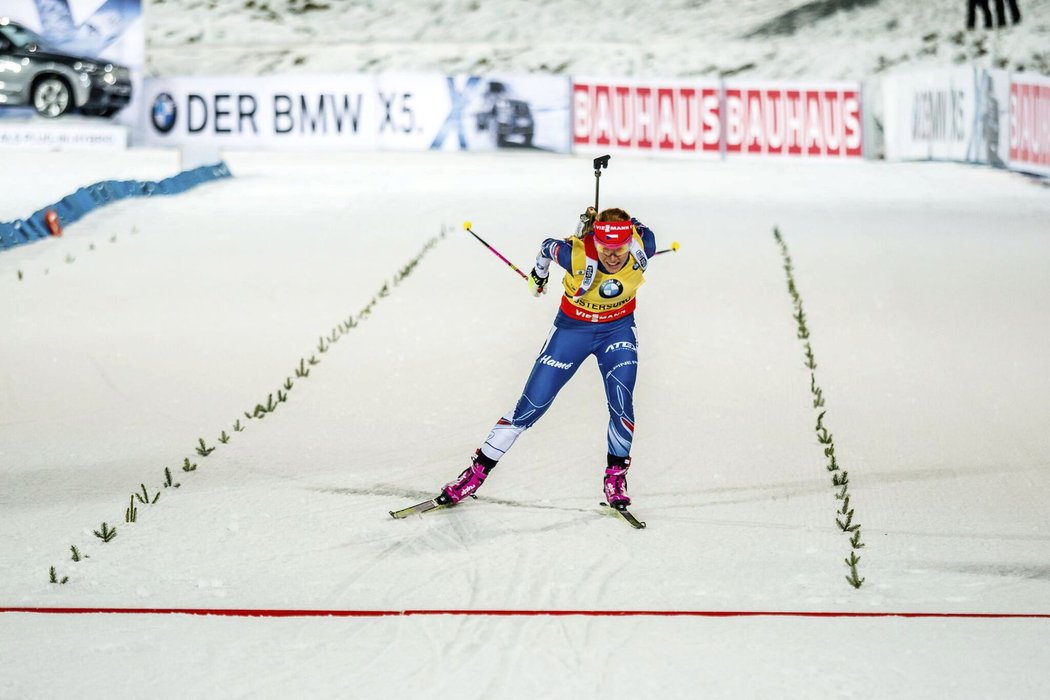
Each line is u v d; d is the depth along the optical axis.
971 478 25.61
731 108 88.69
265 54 122.12
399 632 17.66
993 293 42.62
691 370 33.22
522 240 49.97
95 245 47.81
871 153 90.62
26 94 78.00
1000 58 124.38
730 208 61.06
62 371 32.94
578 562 20.78
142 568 20.53
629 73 121.19
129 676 16.14
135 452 27.14
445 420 29.38
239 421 29.23
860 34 128.50
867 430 28.69
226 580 19.95
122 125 80.88
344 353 34.72
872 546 21.67
